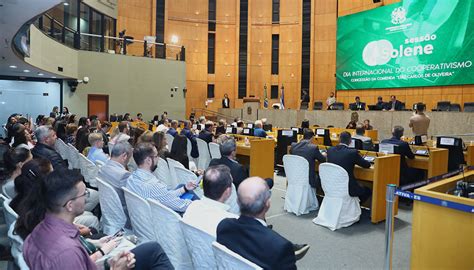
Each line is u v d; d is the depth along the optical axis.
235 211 3.91
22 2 4.64
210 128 8.00
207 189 2.59
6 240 2.75
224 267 1.88
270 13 19.09
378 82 14.73
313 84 18.08
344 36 16.03
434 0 12.68
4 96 13.22
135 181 3.13
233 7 19.23
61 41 12.84
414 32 13.36
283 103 17.61
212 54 19.36
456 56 12.20
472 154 6.62
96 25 15.50
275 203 5.78
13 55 8.47
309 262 3.59
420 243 2.69
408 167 5.78
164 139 5.12
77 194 1.78
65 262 1.62
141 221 2.86
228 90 19.23
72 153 5.66
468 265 2.46
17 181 2.55
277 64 19.16
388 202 2.76
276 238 1.89
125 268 1.99
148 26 18.02
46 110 13.82
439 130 10.59
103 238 2.52
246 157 8.05
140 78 15.72
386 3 14.40
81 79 14.15
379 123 11.85
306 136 5.48
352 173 4.62
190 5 18.88
